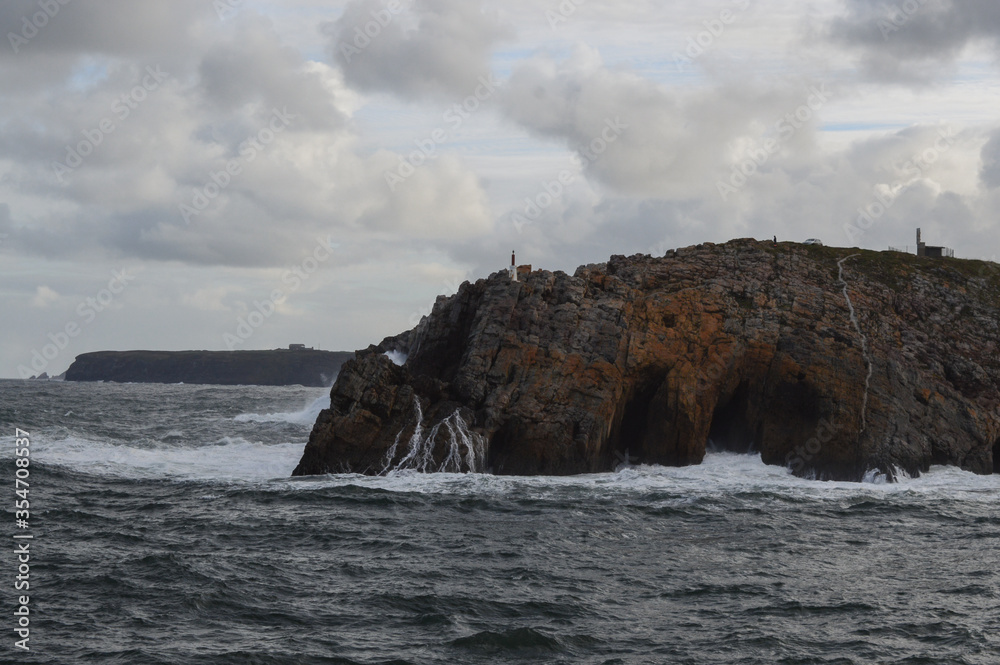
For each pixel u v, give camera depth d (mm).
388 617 28812
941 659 25453
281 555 36344
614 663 25094
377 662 24891
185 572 33000
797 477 59250
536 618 28906
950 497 52938
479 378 60250
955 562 37000
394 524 42531
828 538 41531
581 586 32625
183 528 41031
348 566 34781
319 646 26062
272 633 27125
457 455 56219
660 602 30844
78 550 36344
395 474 55156
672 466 60781
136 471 56156
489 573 34156
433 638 26906
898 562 36938
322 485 51625
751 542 40375
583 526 42938
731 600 31125
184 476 54906
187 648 25609
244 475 55938
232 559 35438
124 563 34344
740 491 52656
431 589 31797
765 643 26672
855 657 25578
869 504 50094
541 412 58719
